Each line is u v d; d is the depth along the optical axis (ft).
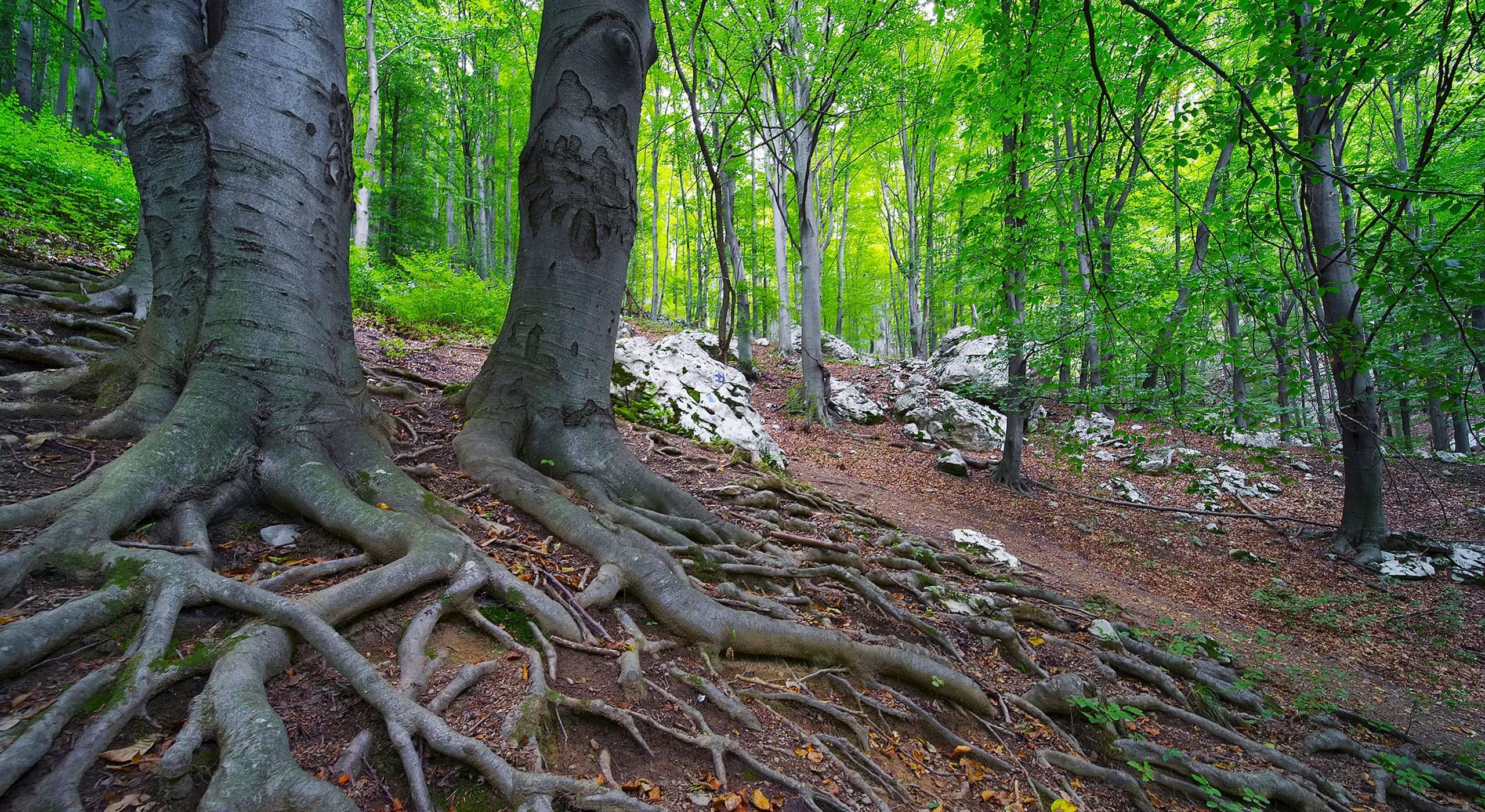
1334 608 29.96
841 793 9.58
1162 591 31.30
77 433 11.58
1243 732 17.39
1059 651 18.17
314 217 13.32
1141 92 28.25
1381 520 35.86
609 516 14.92
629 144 17.03
